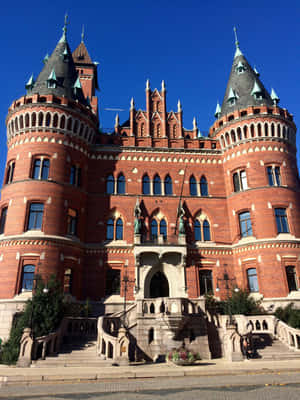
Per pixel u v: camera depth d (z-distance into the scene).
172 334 25.55
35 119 35.19
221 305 31.75
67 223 33.50
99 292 33.44
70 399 12.41
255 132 38.44
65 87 38.84
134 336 25.64
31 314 23.52
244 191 37.09
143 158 39.41
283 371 18.62
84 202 36.06
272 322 27.97
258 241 34.50
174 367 20.45
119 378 16.88
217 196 39.06
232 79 45.12
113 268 34.50
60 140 35.22
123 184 38.34
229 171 39.28
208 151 40.66
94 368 19.77
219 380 15.96
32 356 21.73
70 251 32.59
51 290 26.52
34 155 34.12
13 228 31.61
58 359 21.84
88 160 38.19
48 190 33.06
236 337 24.05
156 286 35.25
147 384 15.35
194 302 27.86
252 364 21.23
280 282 32.84
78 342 25.28
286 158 38.28
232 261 36.44
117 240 35.81
